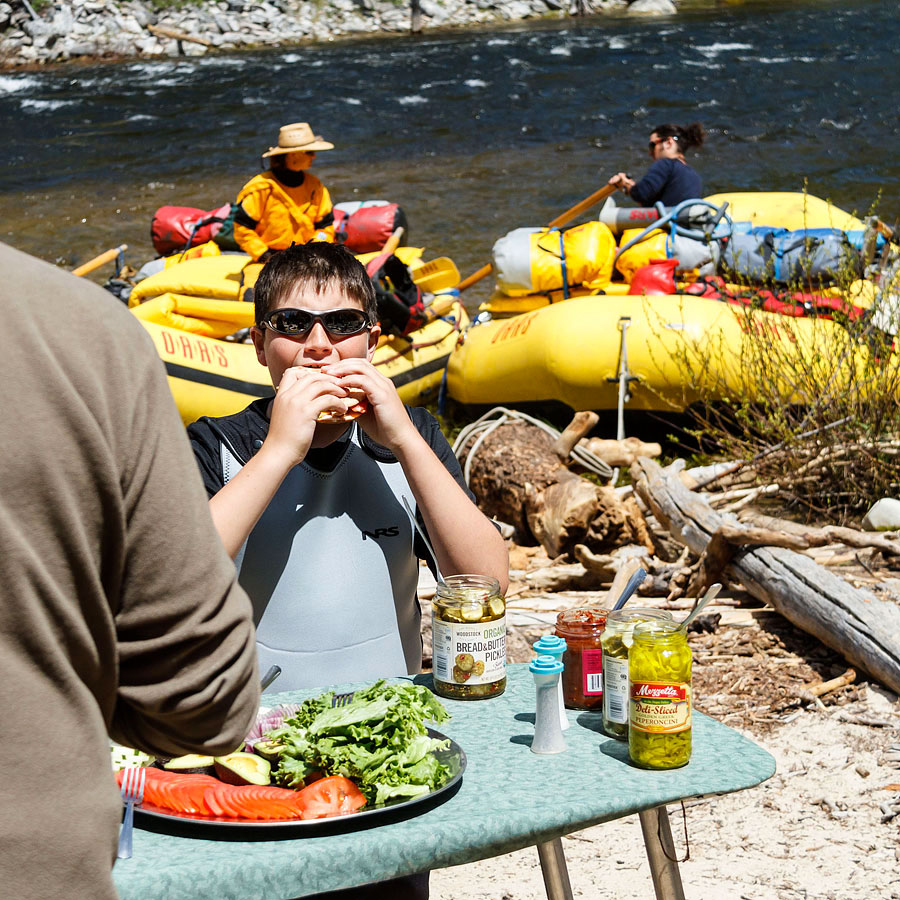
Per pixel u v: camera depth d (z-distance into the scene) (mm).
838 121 17797
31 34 25844
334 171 15367
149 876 1481
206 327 6660
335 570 2207
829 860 3016
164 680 1200
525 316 6996
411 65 24188
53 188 14906
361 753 1687
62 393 1104
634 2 32656
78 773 1126
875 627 3857
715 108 19188
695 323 6320
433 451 2408
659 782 1702
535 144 16891
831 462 5426
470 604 2059
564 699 2049
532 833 1601
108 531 1144
